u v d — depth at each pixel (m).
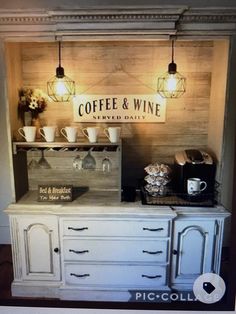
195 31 1.77
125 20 1.73
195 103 2.24
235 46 1.80
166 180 2.07
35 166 2.21
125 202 2.02
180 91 2.21
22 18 1.75
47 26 1.78
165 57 2.17
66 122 2.26
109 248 1.93
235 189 1.84
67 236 1.92
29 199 2.10
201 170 2.03
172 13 1.69
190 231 1.93
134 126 2.27
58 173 2.34
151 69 2.19
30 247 1.97
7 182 2.46
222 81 1.94
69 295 1.97
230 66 1.84
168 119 2.27
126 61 2.18
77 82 2.21
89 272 1.96
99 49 2.16
